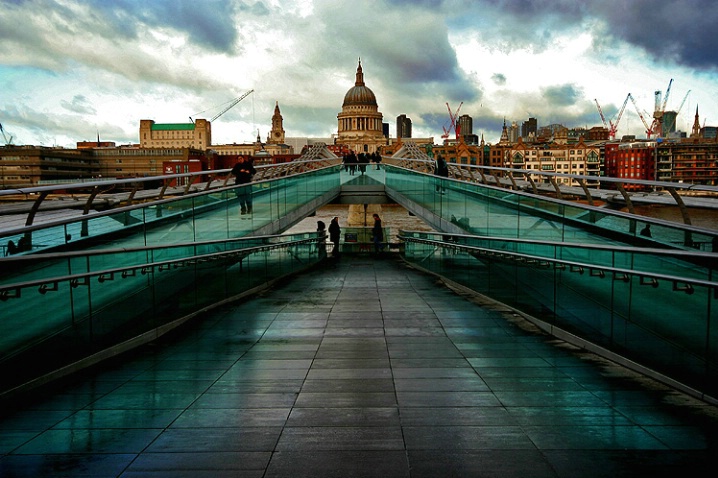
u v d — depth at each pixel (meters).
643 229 8.94
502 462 4.73
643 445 5.07
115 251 8.42
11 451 5.02
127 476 4.53
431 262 19.20
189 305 11.18
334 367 7.73
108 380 7.14
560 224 11.61
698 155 147.62
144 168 165.00
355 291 15.14
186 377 7.26
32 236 7.51
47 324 6.97
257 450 4.99
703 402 6.16
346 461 4.76
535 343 9.12
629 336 7.52
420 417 5.77
